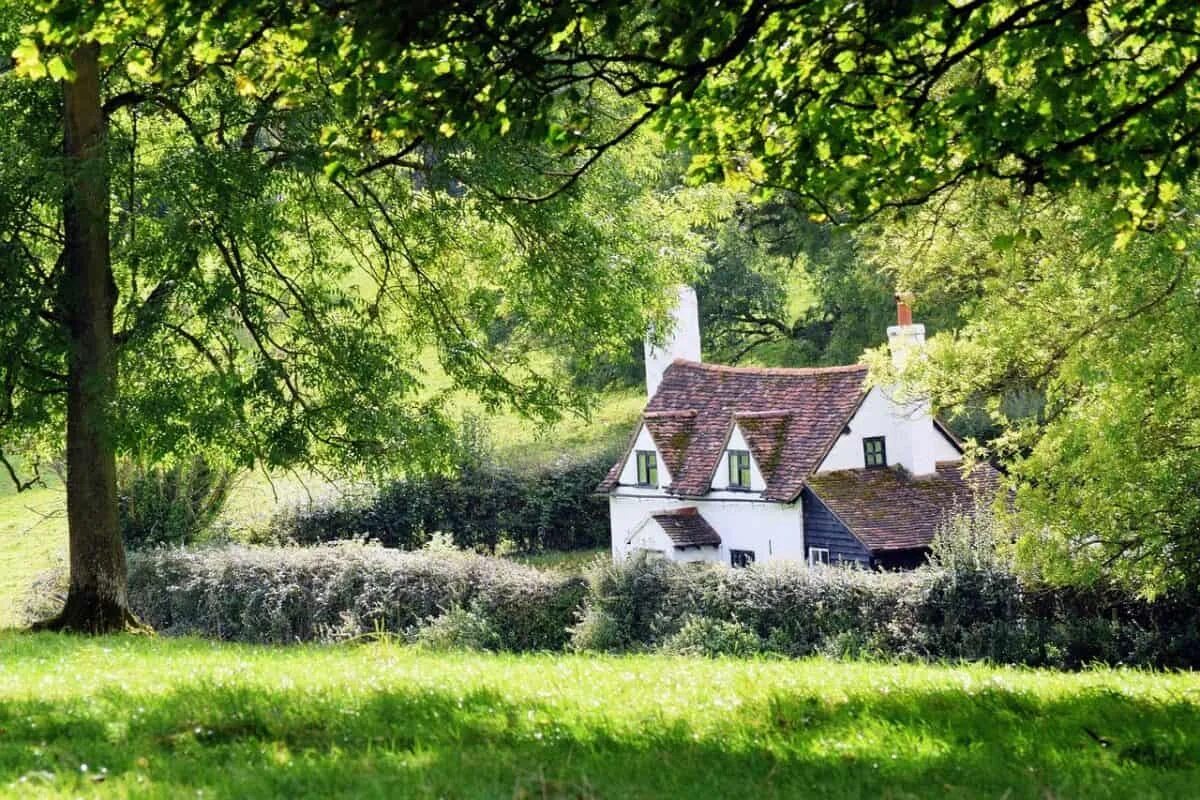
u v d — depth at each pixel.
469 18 22.97
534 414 53.59
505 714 21.25
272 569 73.12
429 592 69.94
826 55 25.06
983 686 26.89
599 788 15.73
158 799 14.86
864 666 33.88
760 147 27.67
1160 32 25.39
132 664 32.34
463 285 54.78
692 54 23.09
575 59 23.50
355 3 22.38
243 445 46.22
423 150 49.59
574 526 113.94
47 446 56.12
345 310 50.72
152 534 85.06
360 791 15.32
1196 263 43.44
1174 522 52.09
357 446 48.59
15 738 19.41
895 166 27.38
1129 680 31.59
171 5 24.05
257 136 48.84
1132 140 24.86
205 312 45.34
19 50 25.42
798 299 171.38
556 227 49.91
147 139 50.16
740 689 24.64
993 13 28.36
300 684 24.97
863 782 16.56
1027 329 52.31
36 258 45.50
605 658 36.53
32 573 98.88
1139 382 46.97
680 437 104.75
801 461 93.00
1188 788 16.38
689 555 98.62
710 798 15.43
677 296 58.34
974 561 60.69
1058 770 17.48
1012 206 43.66
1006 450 59.03
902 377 57.22
